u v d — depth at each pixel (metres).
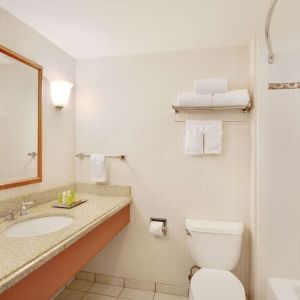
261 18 1.54
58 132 2.02
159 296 2.02
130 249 2.14
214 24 1.62
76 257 1.30
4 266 0.89
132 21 1.60
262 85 1.70
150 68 2.10
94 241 1.50
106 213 1.61
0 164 1.46
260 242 1.71
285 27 1.62
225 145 1.95
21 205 1.56
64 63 2.09
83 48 2.03
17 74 1.59
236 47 1.95
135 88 2.13
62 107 2.00
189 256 2.02
